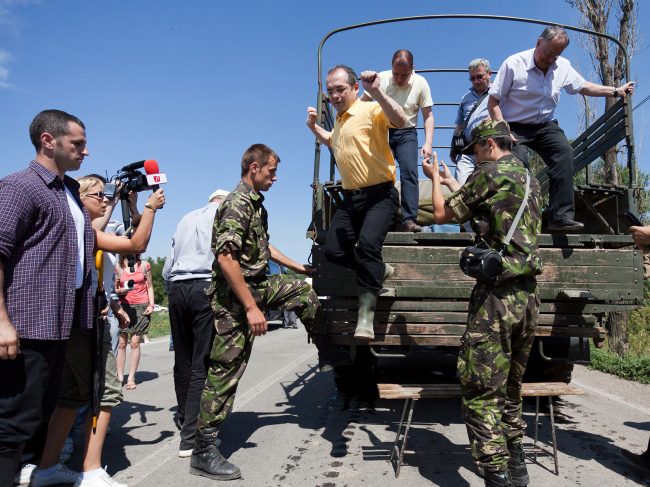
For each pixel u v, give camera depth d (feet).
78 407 10.96
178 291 13.76
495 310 9.99
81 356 10.75
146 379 24.47
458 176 19.94
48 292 9.10
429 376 20.34
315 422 16.39
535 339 14.57
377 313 13.60
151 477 11.71
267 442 14.28
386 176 12.59
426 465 12.43
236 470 11.60
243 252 12.20
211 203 14.55
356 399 18.86
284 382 23.30
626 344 29.50
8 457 8.79
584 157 17.76
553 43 14.25
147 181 11.23
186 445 13.06
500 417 10.05
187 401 13.20
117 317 13.39
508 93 15.26
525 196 10.25
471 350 10.11
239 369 12.00
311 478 11.63
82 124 9.79
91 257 10.33
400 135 15.61
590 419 16.53
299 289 12.92
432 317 13.53
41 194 9.14
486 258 9.79
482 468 9.99
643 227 11.14
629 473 11.87
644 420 16.43
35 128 9.45
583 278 13.52
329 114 16.74
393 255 13.42
